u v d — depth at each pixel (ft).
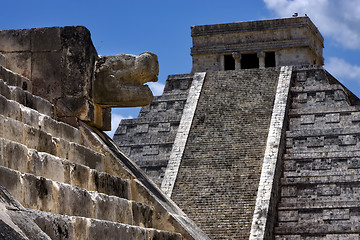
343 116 200.44
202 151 192.13
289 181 183.62
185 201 175.63
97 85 52.03
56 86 50.08
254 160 184.75
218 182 179.83
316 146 192.54
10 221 28.89
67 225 34.06
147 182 52.90
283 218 177.27
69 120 49.80
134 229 41.37
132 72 52.03
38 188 34.42
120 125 219.41
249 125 197.67
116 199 42.32
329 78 223.10
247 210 169.89
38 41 50.39
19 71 50.31
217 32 232.32
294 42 225.56
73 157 44.32
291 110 204.23
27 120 41.42
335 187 180.75
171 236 47.26
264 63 228.63
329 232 172.96
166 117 216.54
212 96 213.66
